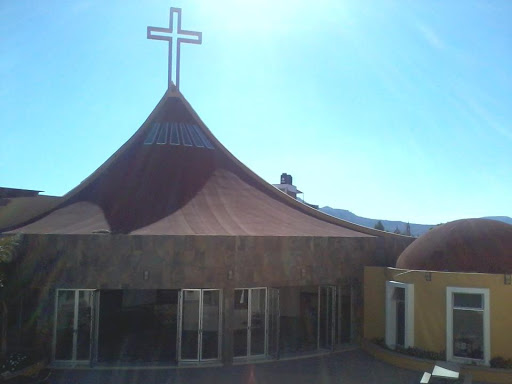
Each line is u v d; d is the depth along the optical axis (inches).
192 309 717.3
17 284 696.4
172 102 1162.0
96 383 616.1
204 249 717.3
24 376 609.6
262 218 929.5
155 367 689.0
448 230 775.7
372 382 634.8
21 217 1137.4
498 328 671.8
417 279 735.7
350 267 837.8
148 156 1055.6
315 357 765.3
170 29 1169.4
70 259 701.9
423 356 703.7
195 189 989.8
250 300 748.0
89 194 979.3
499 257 712.4
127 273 701.9
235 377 649.6
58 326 703.1
